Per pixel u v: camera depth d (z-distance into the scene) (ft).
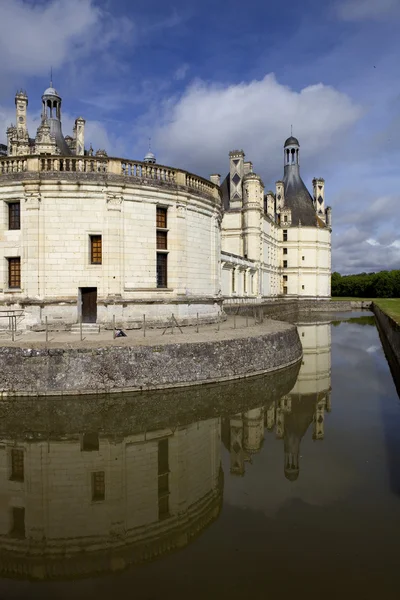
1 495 31.86
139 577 22.06
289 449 40.34
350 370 75.66
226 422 48.60
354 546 24.21
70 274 71.15
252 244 194.39
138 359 52.95
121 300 71.92
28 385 49.80
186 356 56.08
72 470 36.11
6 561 23.76
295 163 279.28
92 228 71.46
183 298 79.82
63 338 61.41
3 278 72.33
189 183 82.94
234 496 31.09
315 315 218.38
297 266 263.70
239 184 202.59
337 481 32.89
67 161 71.67
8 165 71.61
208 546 24.58
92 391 50.49
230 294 159.12
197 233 85.35
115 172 72.18
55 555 24.38
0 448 40.19
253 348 64.08
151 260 75.92
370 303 262.67
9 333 65.72
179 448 41.14
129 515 29.17
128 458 38.63
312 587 20.67
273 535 25.52
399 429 45.09
